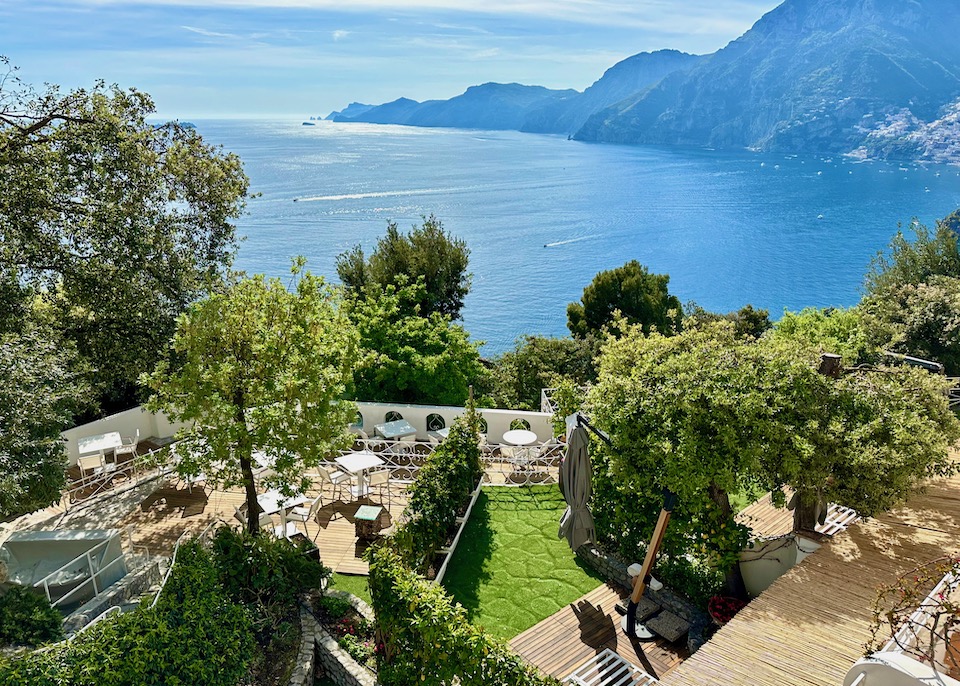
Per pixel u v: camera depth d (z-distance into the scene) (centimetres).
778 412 1023
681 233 15162
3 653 851
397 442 1773
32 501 1209
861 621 873
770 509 1467
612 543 1345
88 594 1088
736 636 870
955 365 2208
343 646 1021
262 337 1239
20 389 1094
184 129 1895
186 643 836
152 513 1455
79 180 1504
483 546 1395
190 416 1157
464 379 2255
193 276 1753
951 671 694
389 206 18575
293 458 1189
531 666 833
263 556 1102
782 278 11106
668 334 3222
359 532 1362
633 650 1072
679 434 1034
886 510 1062
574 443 1143
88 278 1509
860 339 1916
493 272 11694
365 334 2217
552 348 3153
